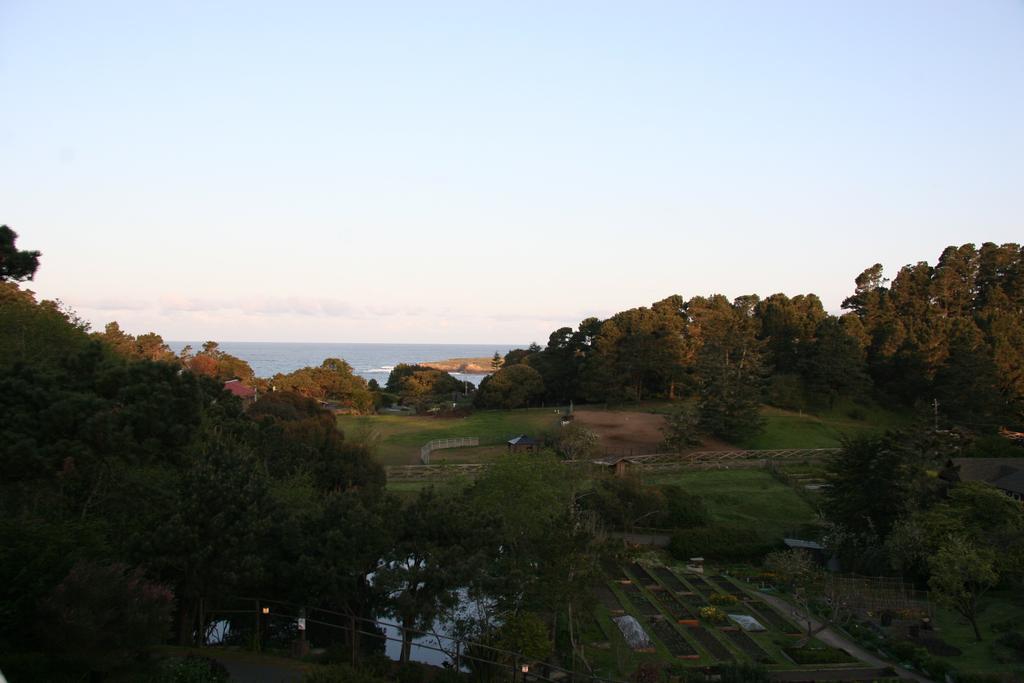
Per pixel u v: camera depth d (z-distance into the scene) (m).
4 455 24.77
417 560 26.61
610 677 28.06
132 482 26.48
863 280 134.00
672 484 66.06
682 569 47.16
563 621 33.16
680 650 32.38
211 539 23.59
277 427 45.25
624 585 42.72
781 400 102.31
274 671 22.70
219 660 23.52
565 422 82.62
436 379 146.12
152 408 29.06
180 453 30.61
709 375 89.44
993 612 38.16
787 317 115.88
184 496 24.69
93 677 18.88
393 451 82.56
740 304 130.00
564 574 28.03
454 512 27.44
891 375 107.38
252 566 23.52
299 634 25.88
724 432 85.12
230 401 45.09
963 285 126.50
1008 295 124.31
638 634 33.16
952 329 103.88
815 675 29.62
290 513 27.59
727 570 48.06
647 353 106.81
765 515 58.75
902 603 38.59
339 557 24.83
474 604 30.48
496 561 26.94
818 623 37.25
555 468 41.00
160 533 22.89
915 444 58.66
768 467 73.25
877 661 31.92
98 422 26.38
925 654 31.14
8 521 19.94
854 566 46.22
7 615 18.38
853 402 104.62
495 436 91.50
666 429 85.94
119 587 18.72
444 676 23.58
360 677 19.94
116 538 24.12
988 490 44.19
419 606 23.67
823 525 53.84
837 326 103.88
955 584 34.25
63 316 47.97
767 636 34.88
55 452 25.59
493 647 25.08
